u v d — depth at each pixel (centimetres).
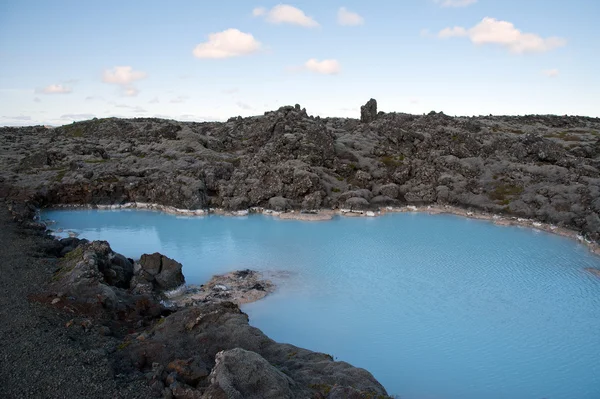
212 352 2322
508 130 10975
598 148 8631
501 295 3672
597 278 4047
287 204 6656
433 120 9662
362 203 6638
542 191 6412
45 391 1870
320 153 7762
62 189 7025
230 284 3819
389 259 4544
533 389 2416
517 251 4834
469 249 4894
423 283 3909
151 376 2019
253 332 2494
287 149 7731
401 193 7275
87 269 3128
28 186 7031
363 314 3294
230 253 4700
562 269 4278
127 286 3522
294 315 3256
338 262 4438
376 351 2777
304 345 2836
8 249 3850
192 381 2014
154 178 7306
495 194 6794
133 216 6438
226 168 7806
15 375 1977
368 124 9706
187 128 11506
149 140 10388
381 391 1972
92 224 5931
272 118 9219
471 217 6431
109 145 10156
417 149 8500
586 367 2631
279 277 4025
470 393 2372
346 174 7769
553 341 2933
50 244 4116
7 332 2378
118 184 7181
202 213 6544
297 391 1875
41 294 2884
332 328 3066
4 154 9644
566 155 7606
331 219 6275
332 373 2086
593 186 6034
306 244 5044
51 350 2205
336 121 12962
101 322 2659
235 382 1806
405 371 2564
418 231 5650
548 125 12294
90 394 1864
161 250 4775
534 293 3716
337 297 3591
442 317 3259
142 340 2392
